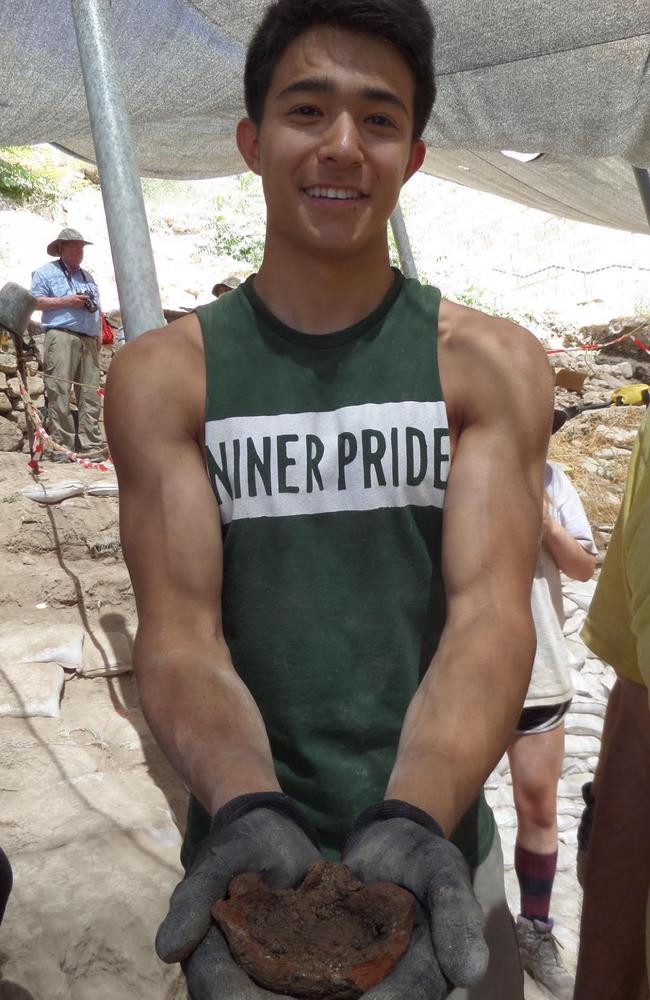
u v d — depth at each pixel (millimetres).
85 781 3201
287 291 1433
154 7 3873
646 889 1368
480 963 856
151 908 2604
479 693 1266
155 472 1424
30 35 3908
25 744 3383
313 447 1408
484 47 3721
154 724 1293
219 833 1006
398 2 1357
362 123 1373
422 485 1413
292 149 1372
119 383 1454
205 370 1441
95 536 4574
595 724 4512
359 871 1005
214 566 1416
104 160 2584
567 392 10203
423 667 1442
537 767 3127
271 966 868
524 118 4156
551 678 3084
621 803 1377
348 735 1426
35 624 4113
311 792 1438
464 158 5918
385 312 1440
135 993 2447
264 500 1411
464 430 1436
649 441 1264
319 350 1421
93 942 2477
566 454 8234
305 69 1360
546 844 3189
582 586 5094
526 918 3242
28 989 2299
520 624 1349
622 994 1411
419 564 1428
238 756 1189
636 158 4484
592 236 15992
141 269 2482
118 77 2676
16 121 4387
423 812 1061
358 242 1387
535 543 1425
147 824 3016
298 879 1021
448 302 1461
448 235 16328
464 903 895
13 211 11477
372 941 915
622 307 14523
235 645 1448
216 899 939
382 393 1416
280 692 1425
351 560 1416
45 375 6801
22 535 4480
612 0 3459
